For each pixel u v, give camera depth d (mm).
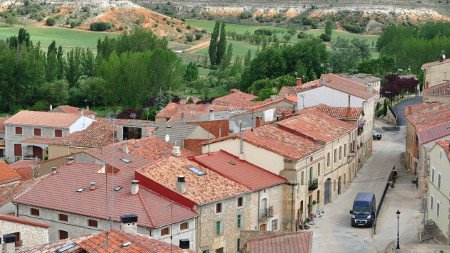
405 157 120500
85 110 169500
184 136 104625
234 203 79250
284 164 87312
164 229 71250
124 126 120188
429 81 153750
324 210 96250
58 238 75750
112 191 76000
